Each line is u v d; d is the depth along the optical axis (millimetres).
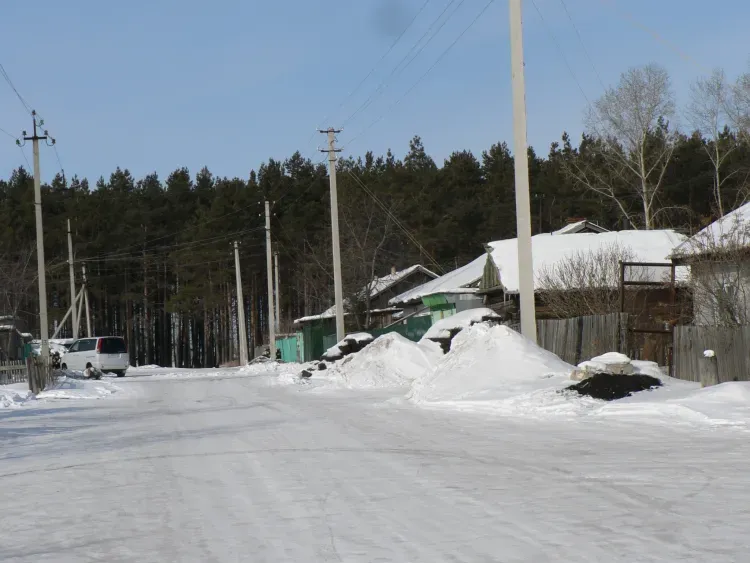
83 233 81438
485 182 82562
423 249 68688
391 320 61344
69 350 47562
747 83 46469
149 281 88000
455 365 20047
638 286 25625
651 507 7051
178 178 95250
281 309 85062
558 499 7574
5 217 78125
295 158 99375
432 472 9438
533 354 19047
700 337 17328
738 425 11766
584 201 63688
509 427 13469
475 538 6348
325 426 15062
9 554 6617
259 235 81625
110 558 6383
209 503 8383
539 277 31625
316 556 6102
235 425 16062
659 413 13391
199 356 101000
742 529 6172
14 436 15547
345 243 66688
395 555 5992
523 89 19578
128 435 15078
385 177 83875
